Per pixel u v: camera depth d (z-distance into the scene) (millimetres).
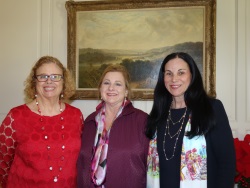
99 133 1779
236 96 2900
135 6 2996
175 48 2938
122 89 1798
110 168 1667
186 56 1597
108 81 1793
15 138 1632
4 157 1670
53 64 1715
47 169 1602
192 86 1586
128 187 1660
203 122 1477
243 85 2893
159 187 1573
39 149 1609
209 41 2857
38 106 1721
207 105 1517
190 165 1498
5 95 3291
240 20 2900
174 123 1609
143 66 2994
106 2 3039
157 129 1656
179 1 2912
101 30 3074
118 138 1722
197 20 2906
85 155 1741
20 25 3279
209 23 2863
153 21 2984
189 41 2914
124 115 1777
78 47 3109
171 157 1548
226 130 1479
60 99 1840
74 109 1848
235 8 2930
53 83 1687
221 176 1459
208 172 1483
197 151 1500
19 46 3277
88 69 3086
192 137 1503
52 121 1699
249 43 2891
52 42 3219
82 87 3092
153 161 1617
